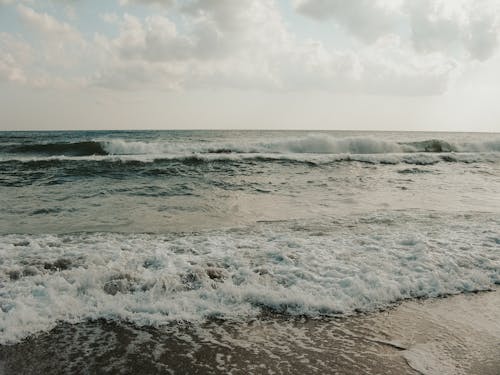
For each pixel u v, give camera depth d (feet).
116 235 21.61
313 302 13.44
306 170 51.80
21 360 9.97
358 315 13.02
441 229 23.47
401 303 13.99
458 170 54.90
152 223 24.85
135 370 9.71
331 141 73.92
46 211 27.73
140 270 15.64
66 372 9.55
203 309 12.93
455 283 15.62
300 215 27.53
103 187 37.81
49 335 11.16
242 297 13.71
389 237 21.31
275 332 11.80
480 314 13.35
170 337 11.33
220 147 70.33
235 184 40.81
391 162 61.77
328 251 18.76
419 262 17.35
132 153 68.44
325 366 10.11
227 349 10.79
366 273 15.90
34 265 16.03
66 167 48.26
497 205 32.14
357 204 31.83
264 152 71.26
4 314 11.87
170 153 68.18
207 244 19.90
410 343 11.38
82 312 12.37
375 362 10.36
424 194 37.01
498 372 10.06
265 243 20.08
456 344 11.39
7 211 27.50
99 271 15.03
